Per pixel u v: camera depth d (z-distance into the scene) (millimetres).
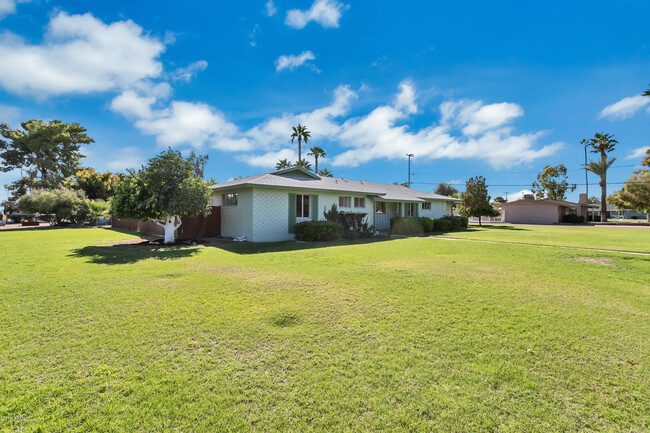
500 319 3893
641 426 2000
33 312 4035
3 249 10102
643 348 3104
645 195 32094
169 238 11844
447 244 12352
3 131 38344
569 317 3975
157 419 2057
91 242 12445
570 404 2229
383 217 20922
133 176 11289
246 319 3855
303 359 2865
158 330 3498
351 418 2080
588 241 13758
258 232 13250
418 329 3566
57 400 2225
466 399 2281
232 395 2320
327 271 6773
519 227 27656
